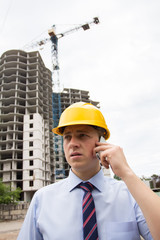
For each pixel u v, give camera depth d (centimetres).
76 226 133
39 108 5816
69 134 144
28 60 6731
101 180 154
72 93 9012
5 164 4981
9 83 5981
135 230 133
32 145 5144
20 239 146
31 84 6144
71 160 139
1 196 2962
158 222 90
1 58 6894
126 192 154
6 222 2138
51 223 139
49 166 5619
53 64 7969
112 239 126
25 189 4541
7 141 5181
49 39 8294
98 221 134
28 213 157
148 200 96
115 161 113
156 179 3584
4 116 5584
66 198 150
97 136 146
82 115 145
